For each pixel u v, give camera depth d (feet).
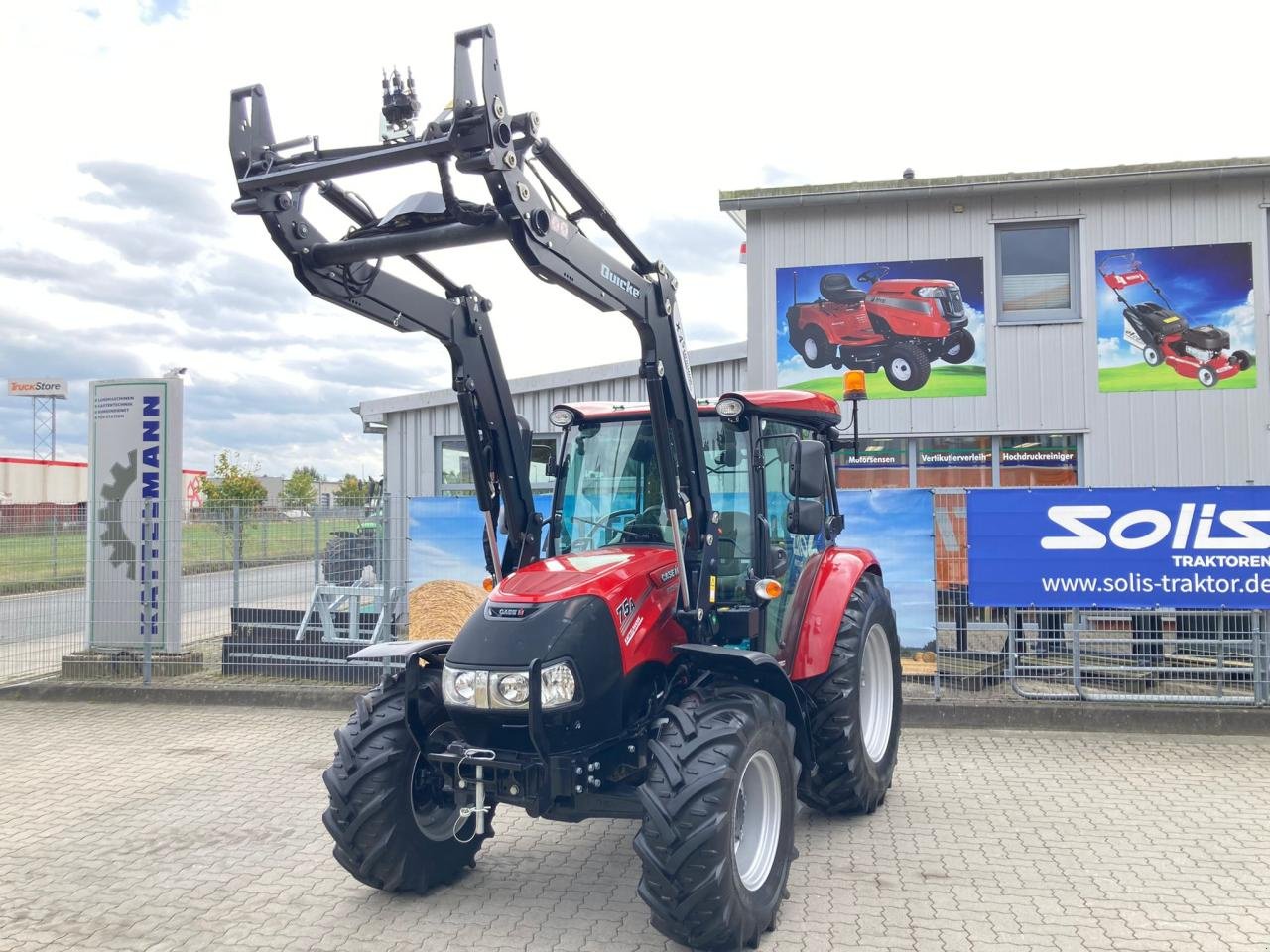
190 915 14.34
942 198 37.86
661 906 12.29
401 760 14.40
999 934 13.19
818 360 38.81
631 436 16.71
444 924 13.89
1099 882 14.98
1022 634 26.20
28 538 33.81
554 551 16.93
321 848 17.16
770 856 13.60
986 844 16.72
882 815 18.37
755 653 14.10
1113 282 36.99
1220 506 24.75
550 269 11.87
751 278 39.29
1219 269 36.32
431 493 45.88
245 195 12.63
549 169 12.46
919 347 38.09
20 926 14.06
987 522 26.03
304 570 31.19
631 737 13.80
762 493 16.29
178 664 31.68
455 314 15.38
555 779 12.89
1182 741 23.75
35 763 23.17
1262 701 24.90
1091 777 20.70
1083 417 37.06
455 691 13.23
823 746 17.28
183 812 19.26
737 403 15.71
